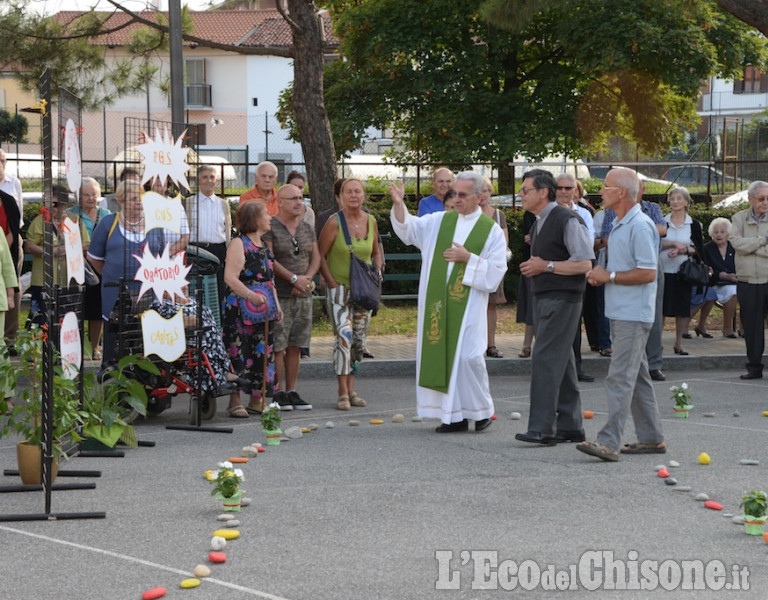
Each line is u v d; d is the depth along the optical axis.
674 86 28.22
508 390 11.44
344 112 30.33
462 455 8.01
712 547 5.70
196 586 5.04
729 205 22.11
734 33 30.22
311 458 7.91
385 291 17.97
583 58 28.48
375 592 4.96
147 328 8.59
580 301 8.38
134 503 6.60
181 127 9.10
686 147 34.53
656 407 8.10
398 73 30.00
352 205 10.07
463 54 29.47
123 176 9.29
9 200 10.82
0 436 7.09
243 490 6.65
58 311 7.10
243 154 46.03
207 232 11.49
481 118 30.27
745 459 7.85
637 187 7.80
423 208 11.89
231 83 53.78
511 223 18.28
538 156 29.56
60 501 6.64
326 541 5.77
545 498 6.70
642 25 27.41
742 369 13.11
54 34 16.11
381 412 10.10
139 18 15.02
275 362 10.23
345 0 31.73
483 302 9.02
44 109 6.45
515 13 14.86
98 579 5.16
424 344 9.01
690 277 12.94
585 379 11.90
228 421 9.56
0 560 5.46
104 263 9.46
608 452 7.78
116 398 8.52
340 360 10.06
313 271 10.08
